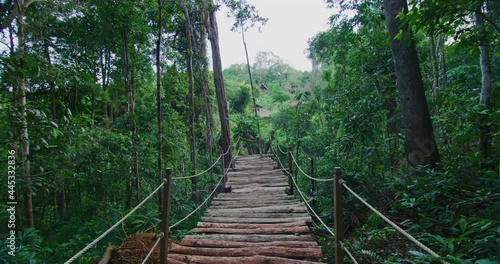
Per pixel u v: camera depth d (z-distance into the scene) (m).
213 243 3.32
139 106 9.41
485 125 4.21
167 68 9.45
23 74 3.17
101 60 8.67
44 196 6.89
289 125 15.31
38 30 5.28
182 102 10.41
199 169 10.17
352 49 10.78
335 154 6.87
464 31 3.36
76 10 5.91
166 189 2.70
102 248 4.89
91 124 6.80
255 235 3.56
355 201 4.88
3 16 4.19
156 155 7.77
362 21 10.26
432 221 3.64
